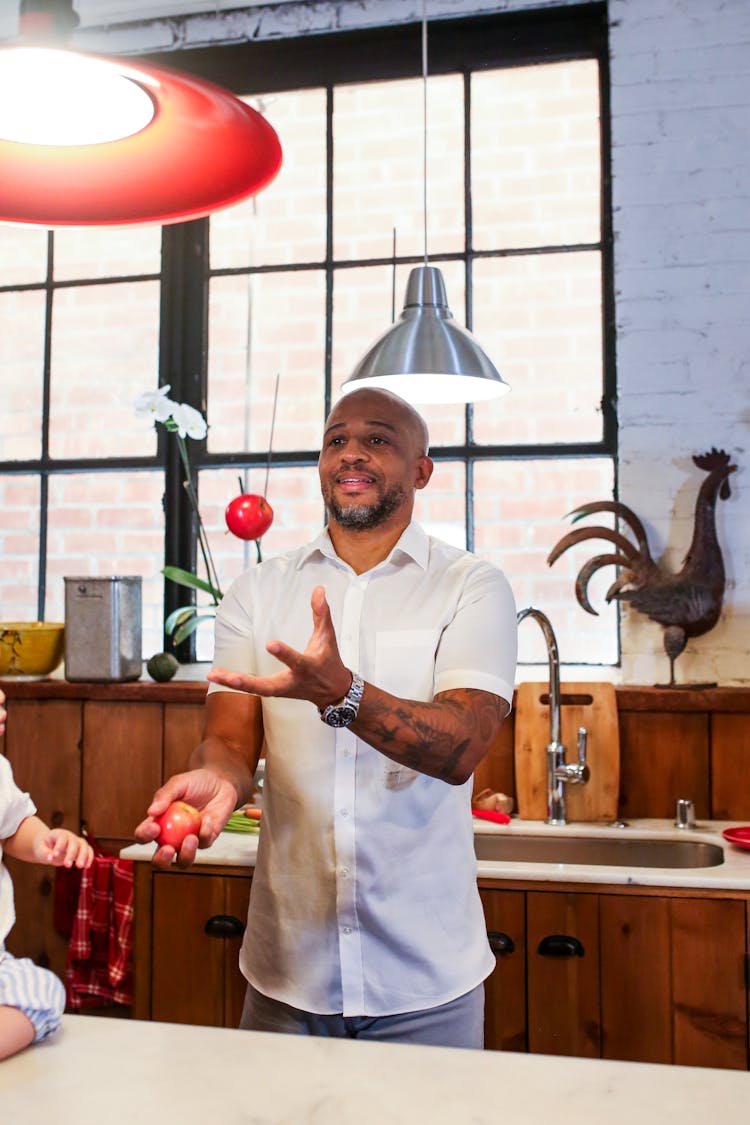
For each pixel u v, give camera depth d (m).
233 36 2.91
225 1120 0.78
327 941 1.44
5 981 0.94
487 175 2.80
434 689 1.48
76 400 3.02
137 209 1.07
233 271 2.93
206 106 0.92
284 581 1.62
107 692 2.54
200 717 2.50
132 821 2.54
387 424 1.57
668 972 1.84
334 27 2.85
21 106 0.93
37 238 3.07
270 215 2.93
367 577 1.56
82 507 2.99
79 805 2.56
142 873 2.04
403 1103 0.81
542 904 1.89
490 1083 0.85
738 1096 0.83
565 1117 0.78
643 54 2.64
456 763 1.28
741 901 1.82
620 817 2.36
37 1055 0.91
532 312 2.75
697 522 2.44
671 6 2.63
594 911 1.88
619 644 2.66
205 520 2.92
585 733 2.25
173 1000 2.01
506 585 1.53
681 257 2.59
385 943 1.42
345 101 2.90
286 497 2.88
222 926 1.99
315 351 2.88
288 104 2.93
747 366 2.54
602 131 2.72
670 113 2.62
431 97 2.84
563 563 2.71
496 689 1.41
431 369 2.02
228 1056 0.90
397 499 1.56
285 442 2.89
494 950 1.90
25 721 2.60
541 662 2.70
